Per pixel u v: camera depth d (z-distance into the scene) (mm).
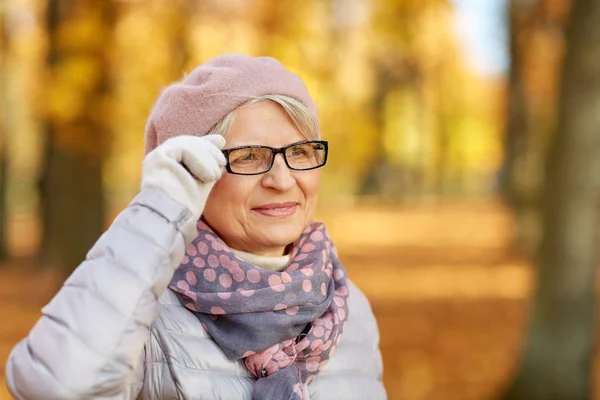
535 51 18109
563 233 6648
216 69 2096
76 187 10023
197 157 1888
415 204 46281
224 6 9812
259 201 2090
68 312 1783
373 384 2320
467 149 34031
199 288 2039
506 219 21203
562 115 6605
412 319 11570
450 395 8008
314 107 2219
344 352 2273
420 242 23766
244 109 2082
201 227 2102
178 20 9453
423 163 36312
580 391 6664
